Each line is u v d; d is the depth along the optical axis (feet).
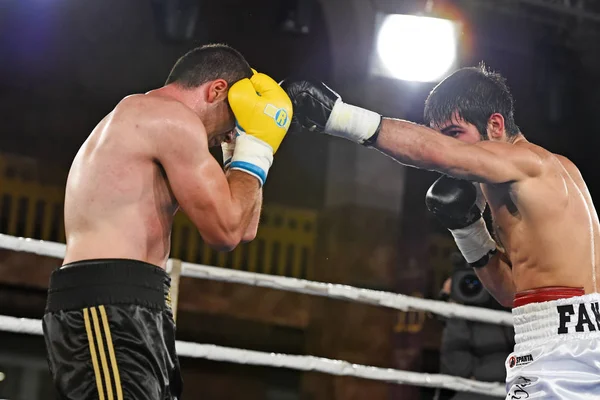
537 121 27.09
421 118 25.91
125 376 6.50
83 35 27.61
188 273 10.73
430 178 26.73
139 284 6.73
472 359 12.71
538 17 24.50
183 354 10.47
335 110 7.67
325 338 25.38
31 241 9.91
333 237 26.61
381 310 24.57
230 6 27.99
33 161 25.76
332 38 26.45
